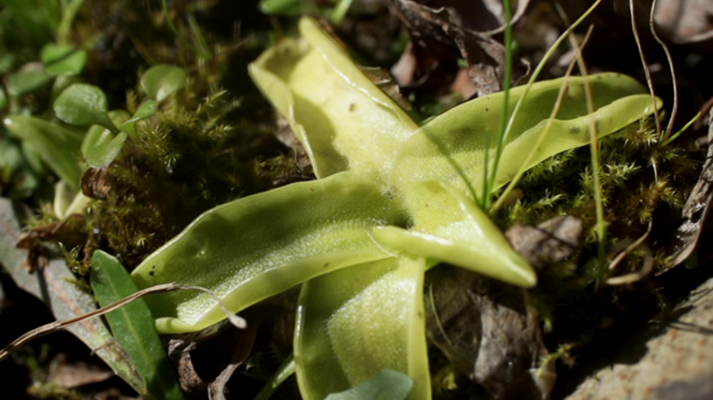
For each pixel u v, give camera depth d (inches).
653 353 6.4
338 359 6.6
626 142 7.2
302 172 7.7
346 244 6.8
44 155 7.9
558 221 6.5
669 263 6.9
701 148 7.4
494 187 6.8
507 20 6.6
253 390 7.1
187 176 7.8
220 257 6.8
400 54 9.0
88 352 8.2
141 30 8.9
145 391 7.1
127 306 6.9
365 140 7.3
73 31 8.9
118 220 7.5
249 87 8.7
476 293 6.6
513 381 6.5
